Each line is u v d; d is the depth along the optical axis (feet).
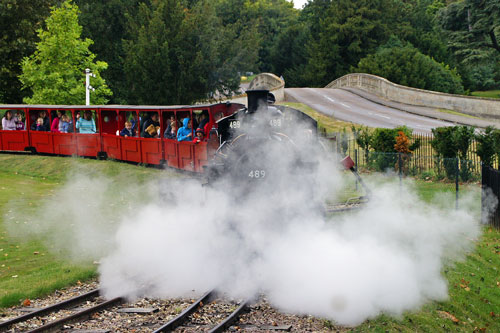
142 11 137.49
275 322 23.73
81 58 114.52
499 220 41.88
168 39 124.47
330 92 175.63
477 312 27.73
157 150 67.67
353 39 246.88
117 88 157.58
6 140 86.74
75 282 29.12
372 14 242.78
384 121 111.65
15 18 123.85
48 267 31.12
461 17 180.96
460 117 120.16
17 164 76.38
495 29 164.96
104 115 77.82
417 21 257.96
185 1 154.40
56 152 81.25
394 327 23.98
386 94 156.04
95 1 160.76
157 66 122.21
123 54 158.61
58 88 108.47
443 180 61.31
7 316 24.23
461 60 186.39
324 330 23.09
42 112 83.51
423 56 188.24
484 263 35.22
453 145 63.21
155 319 24.16
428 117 121.29
